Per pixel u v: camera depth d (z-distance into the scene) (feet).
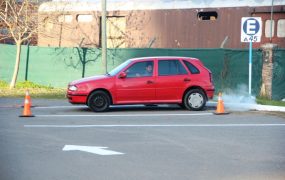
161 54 85.56
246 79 77.41
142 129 45.68
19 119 53.01
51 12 100.63
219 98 56.70
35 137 41.34
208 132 43.91
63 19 108.58
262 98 73.41
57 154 34.42
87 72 92.17
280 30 90.22
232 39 93.04
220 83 79.61
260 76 76.38
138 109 61.87
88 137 41.42
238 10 92.58
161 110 60.70
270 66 73.56
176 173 28.96
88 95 58.39
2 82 97.14
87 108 63.31
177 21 98.32
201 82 59.57
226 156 33.73
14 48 96.78
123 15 104.06
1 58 98.22
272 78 74.38
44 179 27.61
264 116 55.16
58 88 92.38
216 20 94.48
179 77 59.16
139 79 58.59
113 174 28.71
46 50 94.43
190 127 46.91
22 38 94.32
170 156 33.73
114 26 106.22
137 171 29.45
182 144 38.14
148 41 101.45
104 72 77.15
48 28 107.45
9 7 92.22
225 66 79.15
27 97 55.77
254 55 76.95
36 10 95.25
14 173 28.96
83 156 33.76
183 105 60.23
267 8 90.53
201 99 59.67
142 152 35.12
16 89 88.02
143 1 102.89
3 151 35.42
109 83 58.34
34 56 95.40
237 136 41.83
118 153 34.76
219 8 94.07
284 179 27.81
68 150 35.83
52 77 94.43
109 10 105.19
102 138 40.86
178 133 43.34
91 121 51.21
